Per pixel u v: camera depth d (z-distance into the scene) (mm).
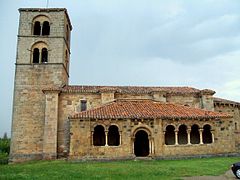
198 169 24703
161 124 36594
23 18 47062
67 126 41406
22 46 45750
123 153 35156
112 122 36031
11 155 41031
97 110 38219
